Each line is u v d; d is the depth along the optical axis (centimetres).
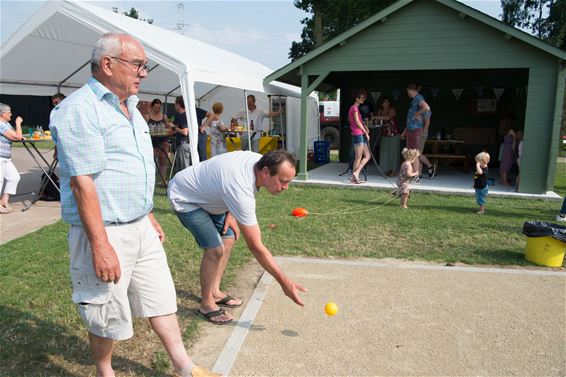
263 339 325
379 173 1155
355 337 329
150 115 1010
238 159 302
